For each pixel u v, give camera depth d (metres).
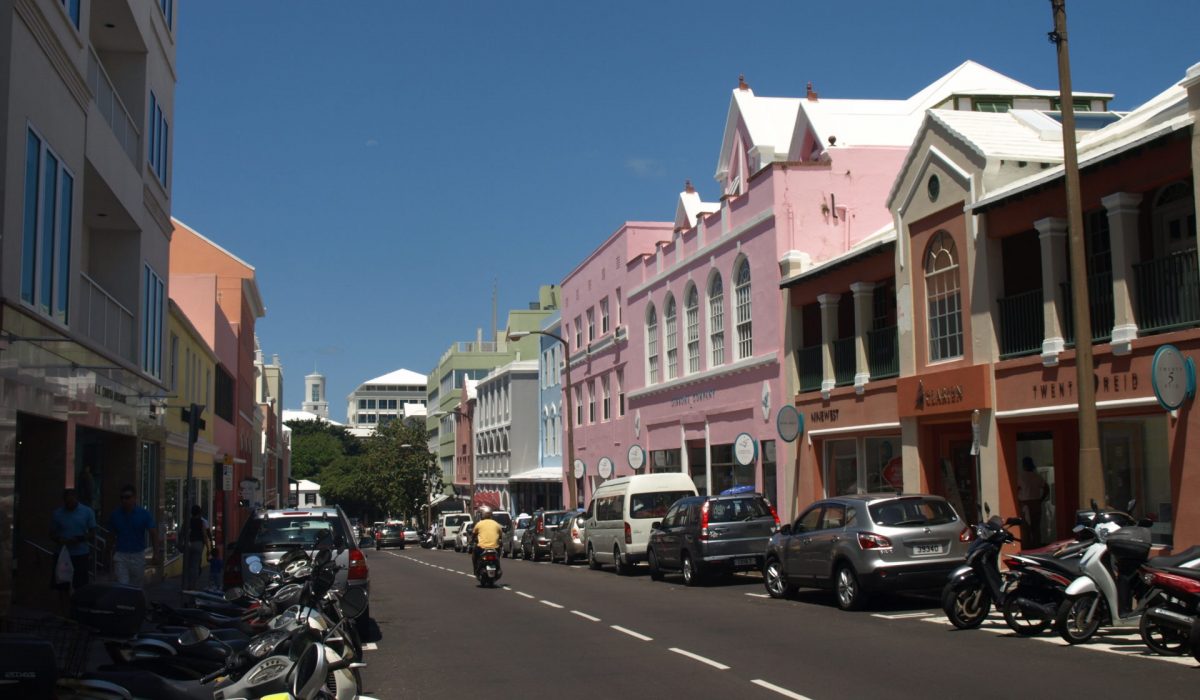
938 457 22.42
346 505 108.88
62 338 13.79
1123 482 17.31
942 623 14.31
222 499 40.75
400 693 10.48
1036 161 20.06
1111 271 17.44
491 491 73.25
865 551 15.66
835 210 29.41
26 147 13.84
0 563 13.14
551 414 56.78
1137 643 11.92
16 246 13.41
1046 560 12.56
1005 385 19.66
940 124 21.72
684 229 36.53
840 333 27.44
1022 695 9.27
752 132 35.94
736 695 9.77
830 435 26.12
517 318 79.56
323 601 9.13
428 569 35.09
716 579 24.03
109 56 21.72
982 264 20.27
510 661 12.37
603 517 29.17
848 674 10.59
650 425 39.41
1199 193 15.17
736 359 31.95
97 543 21.33
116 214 20.45
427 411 116.44
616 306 44.50
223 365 41.72
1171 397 14.92
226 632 9.80
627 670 11.41
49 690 5.55
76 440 20.72
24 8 13.59
